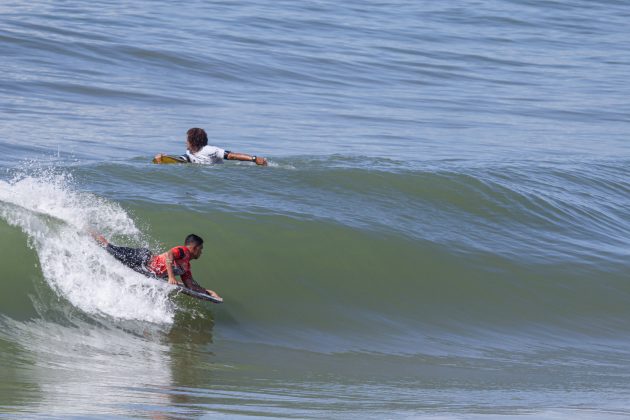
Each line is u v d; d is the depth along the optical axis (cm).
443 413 2878
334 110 9600
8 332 3572
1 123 7469
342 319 4125
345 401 3073
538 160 7356
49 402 2722
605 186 6569
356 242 4647
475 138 8800
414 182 5541
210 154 5416
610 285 4853
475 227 5222
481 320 4353
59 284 3881
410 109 10088
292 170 5447
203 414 2666
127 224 4350
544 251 5097
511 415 2866
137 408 2697
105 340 3612
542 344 4212
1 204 4231
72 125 7744
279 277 4297
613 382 3731
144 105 8919
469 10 16938
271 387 3244
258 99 9781
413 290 4462
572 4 18425
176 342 3688
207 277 4194
